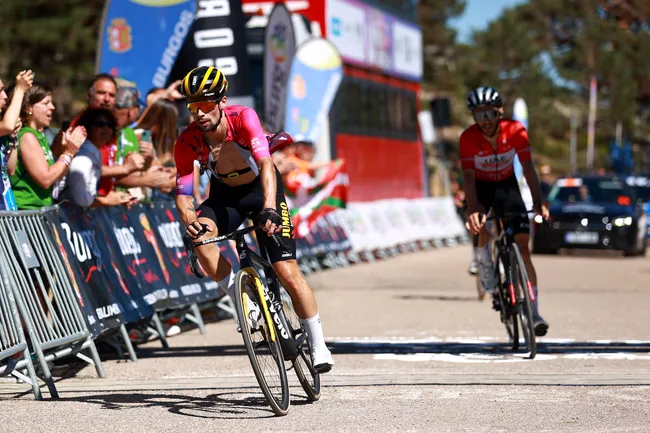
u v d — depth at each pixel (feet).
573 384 29.66
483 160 38.60
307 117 73.20
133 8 56.59
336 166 79.25
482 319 49.21
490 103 37.42
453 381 30.68
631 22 404.77
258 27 89.04
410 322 48.32
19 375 29.66
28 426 25.13
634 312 50.96
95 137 38.68
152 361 37.40
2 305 29.55
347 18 103.91
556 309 52.75
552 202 99.96
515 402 27.14
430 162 259.80
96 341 38.14
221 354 38.83
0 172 33.27
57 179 36.14
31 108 35.96
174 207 46.85
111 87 41.70
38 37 166.09
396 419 25.16
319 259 84.84
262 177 25.27
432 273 80.53
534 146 398.42
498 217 37.65
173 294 43.45
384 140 116.78
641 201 116.47
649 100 414.82
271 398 25.40
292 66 72.33
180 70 60.95
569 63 424.87
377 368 33.88
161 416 26.11
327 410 26.50
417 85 133.39
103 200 39.22
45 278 32.76
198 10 59.77
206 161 26.53
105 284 36.81
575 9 427.33
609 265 86.63
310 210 77.82
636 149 401.08
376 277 76.84
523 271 35.78
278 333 26.53
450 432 23.63
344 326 47.03
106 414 26.55
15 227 31.35
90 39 175.73
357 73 107.86
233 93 59.82
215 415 26.11
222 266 26.45
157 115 48.32
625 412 25.54
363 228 96.07
